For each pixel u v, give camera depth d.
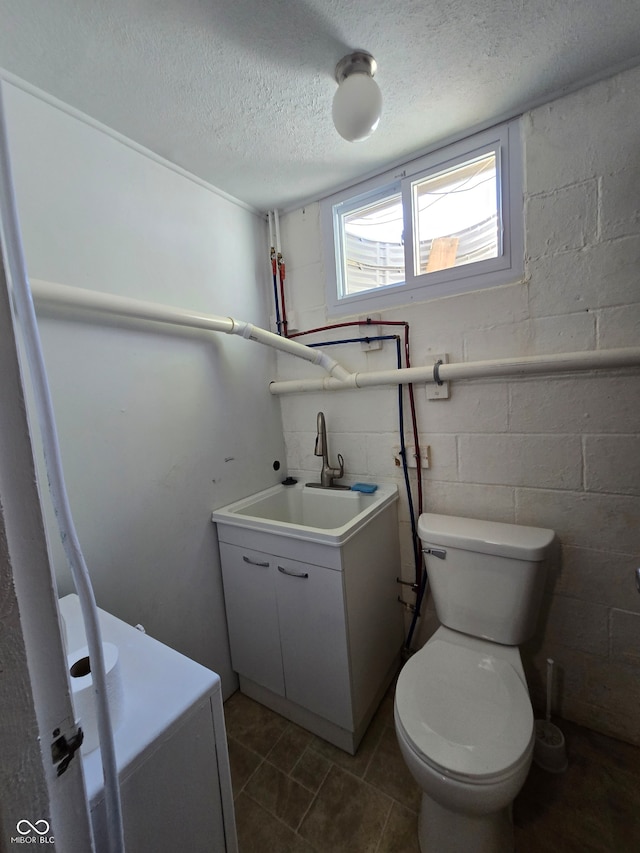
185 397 1.47
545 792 1.17
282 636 1.43
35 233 1.05
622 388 1.24
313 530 1.29
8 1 0.80
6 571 0.34
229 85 1.08
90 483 1.17
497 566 1.26
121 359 1.25
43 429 0.40
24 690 0.35
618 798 1.14
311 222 1.81
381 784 1.22
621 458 1.26
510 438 1.43
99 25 0.88
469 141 1.39
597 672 1.35
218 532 1.58
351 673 1.30
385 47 1.00
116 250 1.25
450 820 0.96
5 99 0.99
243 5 0.85
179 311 1.30
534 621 1.26
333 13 0.89
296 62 1.01
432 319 1.55
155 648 0.83
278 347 1.61
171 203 1.44
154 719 0.65
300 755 1.34
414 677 1.12
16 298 0.39
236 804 1.18
